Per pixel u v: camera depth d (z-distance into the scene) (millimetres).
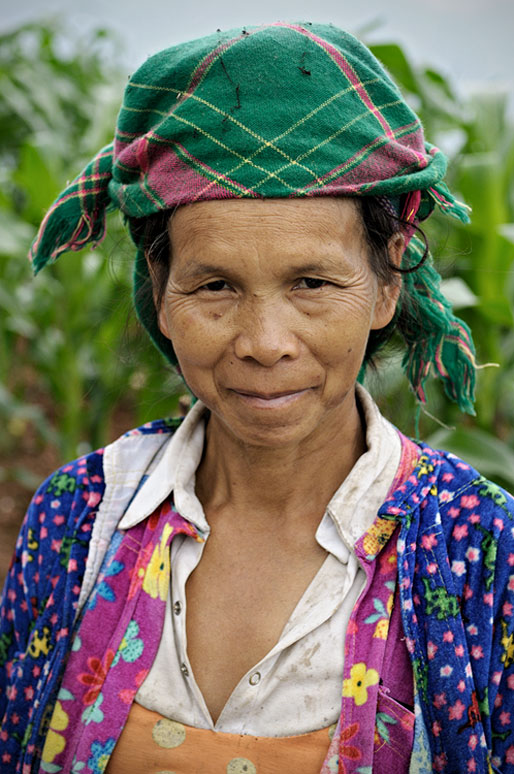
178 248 795
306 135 752
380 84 800
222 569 917
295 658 837
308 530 908
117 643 895
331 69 772
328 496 915
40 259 988
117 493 975
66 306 2855
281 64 759
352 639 829
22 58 4898
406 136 815
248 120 751
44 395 4453
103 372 2887
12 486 3670
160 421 1051
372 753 805
